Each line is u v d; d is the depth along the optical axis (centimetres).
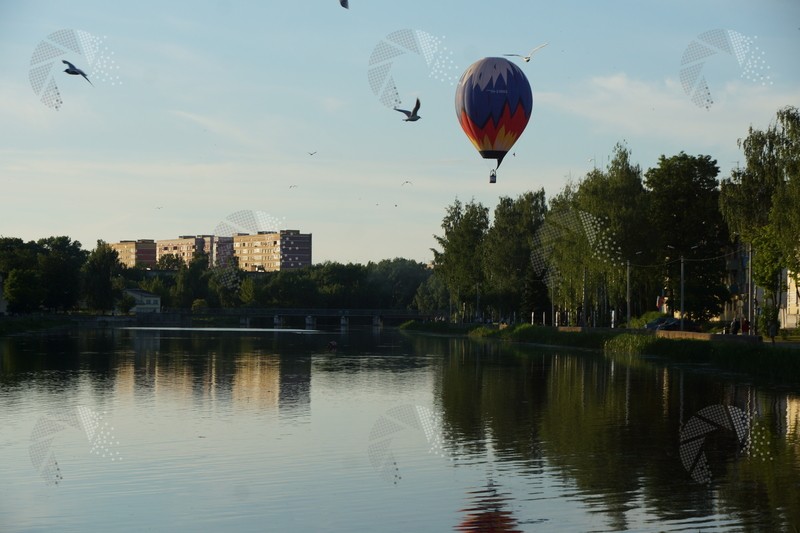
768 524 2236
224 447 3200
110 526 2253
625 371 6247
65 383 5353
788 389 4984
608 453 3095
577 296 10025
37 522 2281
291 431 3556
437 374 6128
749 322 7888
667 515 2314
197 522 2273
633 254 9544
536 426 3681
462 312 15338
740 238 8125
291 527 2236
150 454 3075
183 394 4819
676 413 4056
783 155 7150
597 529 2202
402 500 2469
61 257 17025
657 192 10300
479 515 2320
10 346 9344
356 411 4153
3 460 2977
